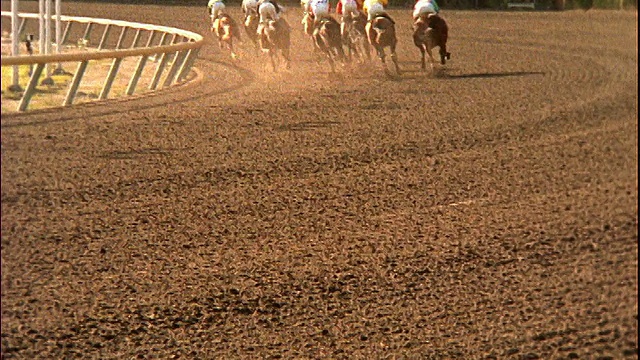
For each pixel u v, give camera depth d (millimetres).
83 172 26734
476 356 14461
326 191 25141
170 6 94688
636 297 14359
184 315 17078
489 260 18094
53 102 39188
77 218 22484
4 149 29266
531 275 16766
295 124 34531
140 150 29844
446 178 25250
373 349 15227
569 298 14867
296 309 17062
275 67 50750
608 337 13797
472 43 51406
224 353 15508
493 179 23844
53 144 29969
